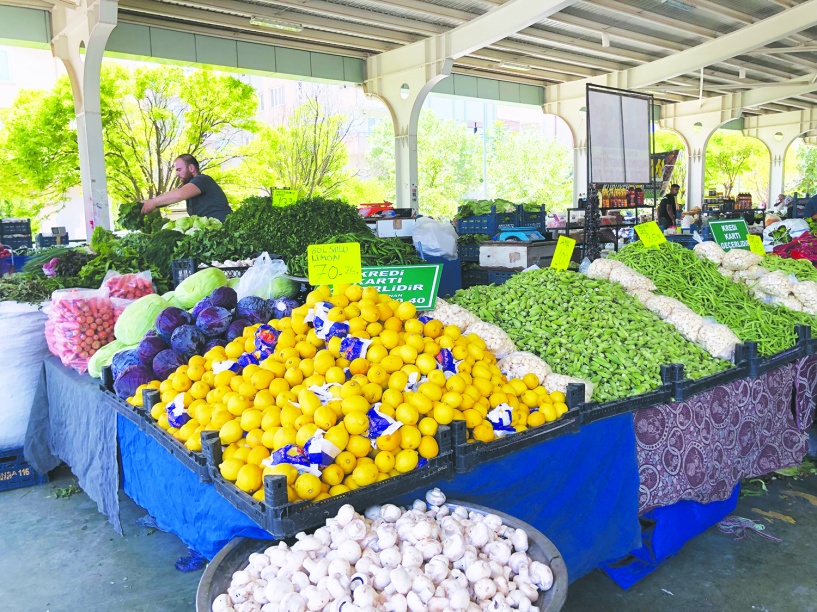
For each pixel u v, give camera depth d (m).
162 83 15.13
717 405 2.82
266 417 2.00
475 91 16.34
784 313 3.61
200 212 6.39
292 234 5.04
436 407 2.01
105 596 2.61
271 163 17.61
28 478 3.75
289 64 12.66
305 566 1.64
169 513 2.30
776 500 3.34
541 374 2.56
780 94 18.67
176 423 2.24
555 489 2.22
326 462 1.82
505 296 3.21
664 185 11.18
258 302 3.06
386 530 1.71
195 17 10.62
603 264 3.67
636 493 2.46
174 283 4.08
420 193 26.70
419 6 10.76
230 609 1.53
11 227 8.60
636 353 2.81
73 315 3.40
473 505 1.92
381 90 13.56
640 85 15.35
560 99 17.53
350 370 2.18
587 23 12.42
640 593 2.52
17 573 2.79
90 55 8.32
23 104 14.59
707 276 3.73
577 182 17.59
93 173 8.75
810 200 9.66
